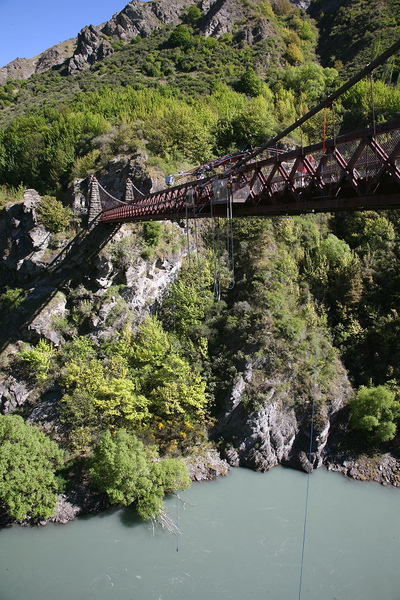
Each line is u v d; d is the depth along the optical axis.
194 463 28.92
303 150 14.61
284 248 38.22
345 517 24.72
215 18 93.56
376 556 22.03
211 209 20.70
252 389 30.61
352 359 33.34
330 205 14.49
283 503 25.92
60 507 25.67
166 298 39.34
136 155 47.41
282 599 19.64
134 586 20.61
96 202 41.97
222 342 33.91
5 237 44.09
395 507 25.52
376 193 13.02
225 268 38.22
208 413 31.16
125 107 62.72
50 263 40.62
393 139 12.77
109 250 39.06
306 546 22.64
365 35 74.44
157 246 39.88
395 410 29.73
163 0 107.12
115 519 25.09
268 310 33.16
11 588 20.77
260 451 29.19
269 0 99.75
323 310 34.75
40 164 58.09
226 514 25.11
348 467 28.72
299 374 30.98
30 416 33.62
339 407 30.55
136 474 25.34
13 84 95.19
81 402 30.44
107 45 96.81
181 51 89.25
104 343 36.03
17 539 23.97
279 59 81.00
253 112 52.31
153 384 32.34
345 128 52.19
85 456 28.97
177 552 22.52
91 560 22.27
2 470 24.41
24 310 38.72
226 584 20.55
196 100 67.50
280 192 16.75
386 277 36.12
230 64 81.50
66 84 89.44
